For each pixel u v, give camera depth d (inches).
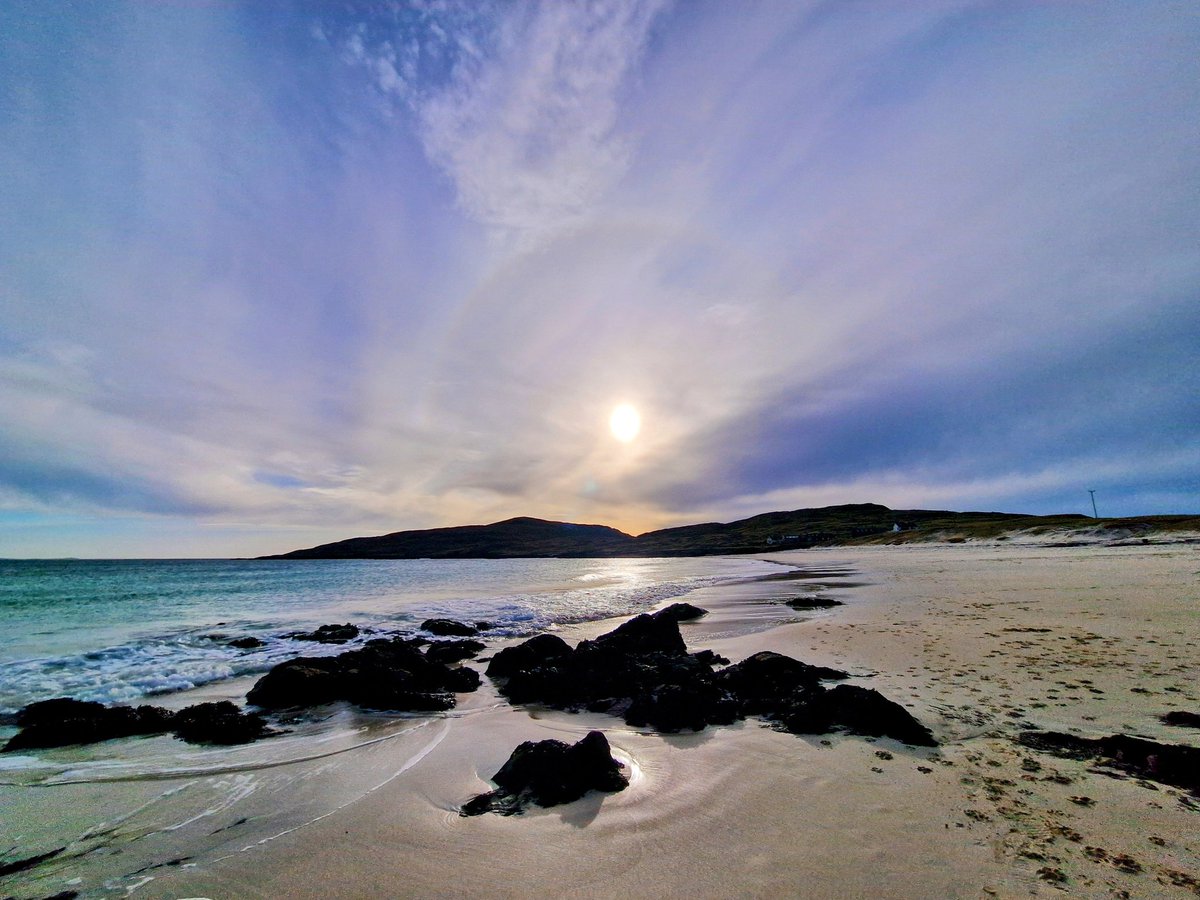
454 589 1565.0
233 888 178.9
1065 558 1368.1
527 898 165.2
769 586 1312.7
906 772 239.3
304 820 223.9
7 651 646.5
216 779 270.8
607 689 404.2
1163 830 182.4
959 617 635.5
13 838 214.8
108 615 1032.2
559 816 216.1
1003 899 152.7
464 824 214.7
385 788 254.1
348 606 1140.5
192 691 478.6
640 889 166.6
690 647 602.2
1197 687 327.0
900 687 367.6
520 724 354.6
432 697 412.8
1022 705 316.2
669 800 225.5
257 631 827.4
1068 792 211.6
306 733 345.4
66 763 294.5
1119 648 431.5
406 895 170.1
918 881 162.9
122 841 211.6
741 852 183.8
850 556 2556.6
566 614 979.3
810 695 343.3
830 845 184.5
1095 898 150.3
